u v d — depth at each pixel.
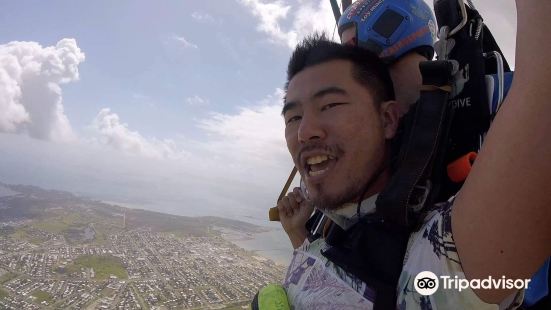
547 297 0.38
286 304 0.46
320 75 0.46
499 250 0.26
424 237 0.33
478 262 0.27
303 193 0.66
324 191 0.44
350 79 0.45
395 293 0.34
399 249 0.36
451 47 0.42
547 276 0.38
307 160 0.45
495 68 0.44
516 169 0.25
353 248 0.39
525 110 0.25
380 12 0.55
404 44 0.53
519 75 0.27
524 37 0.27
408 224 0.35
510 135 0.26
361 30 0.56
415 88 0.53
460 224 0.29
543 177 0.25
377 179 0.44
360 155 0.43
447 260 0.30
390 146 0.46
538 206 0.25
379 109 0.46
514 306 0.28
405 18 0.54
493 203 0.26
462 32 0.42
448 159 0.41
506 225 0.26
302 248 0.54
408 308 0.32
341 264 0.39
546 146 0.24
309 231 0.67
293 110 0.49
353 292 0.38
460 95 0.40
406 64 0.54
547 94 0.25
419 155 0.37
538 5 0.26
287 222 0.75
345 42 0.59
